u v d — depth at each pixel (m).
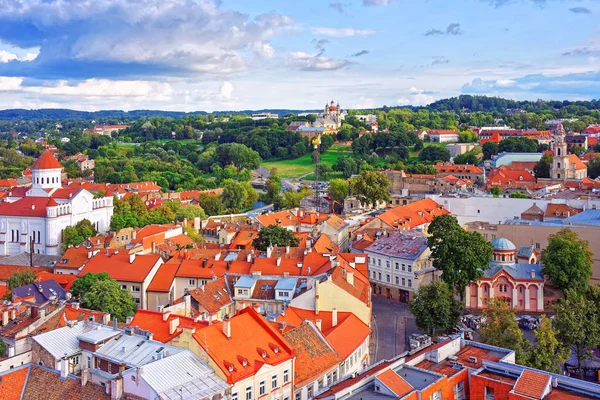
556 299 177.50
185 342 100.56
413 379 91.31
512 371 92.25
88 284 166.88
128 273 184.00
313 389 112.06
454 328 160.12
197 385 89.94
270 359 103.69
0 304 147.75
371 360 143.38
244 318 111.31
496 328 129.62
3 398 94.25
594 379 132.50
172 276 184.12
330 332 126.00
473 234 178.88
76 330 112.56
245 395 97.50
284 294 162.00
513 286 181.50
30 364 100.75
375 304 198.38
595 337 130.75
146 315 122.62
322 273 168.12
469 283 184.00
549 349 121.56
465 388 93.38
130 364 95.06
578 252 179.62
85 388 93.62
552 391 86.12
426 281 198.75
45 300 161.62
